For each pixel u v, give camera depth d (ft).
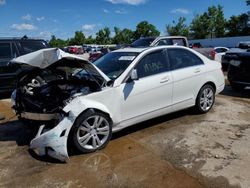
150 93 16.92
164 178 12.26
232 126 18.29
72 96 14.53
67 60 14.21
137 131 17.69
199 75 19.86
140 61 16.97
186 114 20.76
